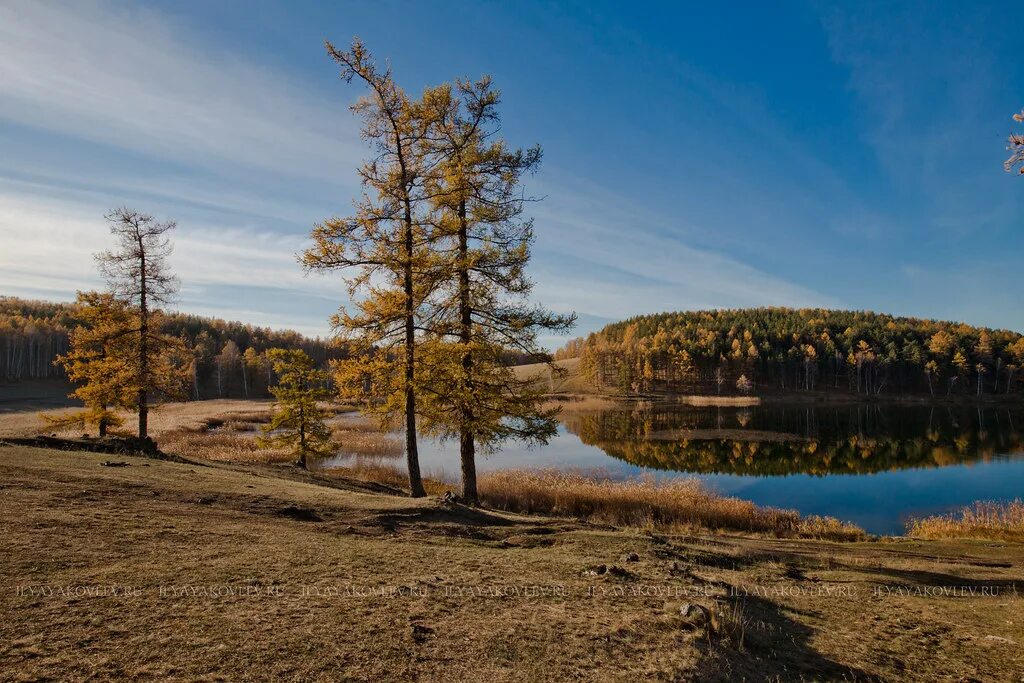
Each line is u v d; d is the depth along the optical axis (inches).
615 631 237.1
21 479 405.1
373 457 1486.2
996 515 869.8
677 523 732.0
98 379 928.3
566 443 1972.2
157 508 378.3
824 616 307.7
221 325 5807.1
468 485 677.3
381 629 215.2
